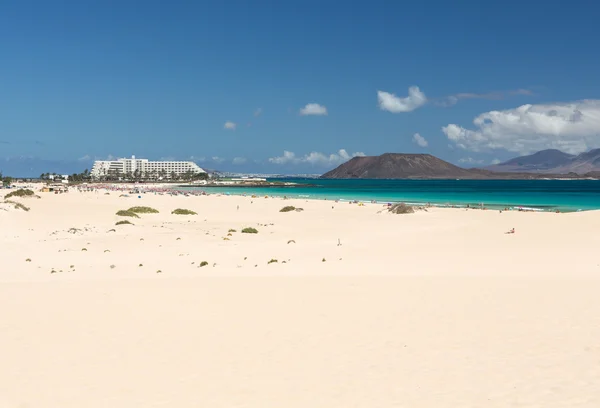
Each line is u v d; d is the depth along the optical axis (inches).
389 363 453.4
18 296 798.5
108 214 2915.8
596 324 551.8
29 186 7475.4
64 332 582.2
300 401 377.1
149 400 386.6
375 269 1128.8
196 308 700.0
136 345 530.3
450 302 690.8
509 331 538.6
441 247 1549.0
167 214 3117.6
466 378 410.3
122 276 1103.6
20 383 425.7
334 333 557.9
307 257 1406.3
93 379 433.1
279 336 552.7
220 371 447.5
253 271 1142.3
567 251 1374.3
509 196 5935.0
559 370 418.3
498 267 1120.8
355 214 3117.6
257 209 3629.4
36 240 1818.4
